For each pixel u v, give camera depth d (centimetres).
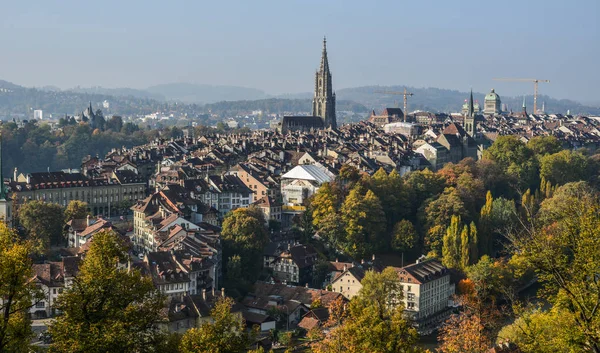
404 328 13138
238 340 12738
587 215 11094
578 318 10625
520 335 12475
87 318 11356
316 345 16488
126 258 12319
